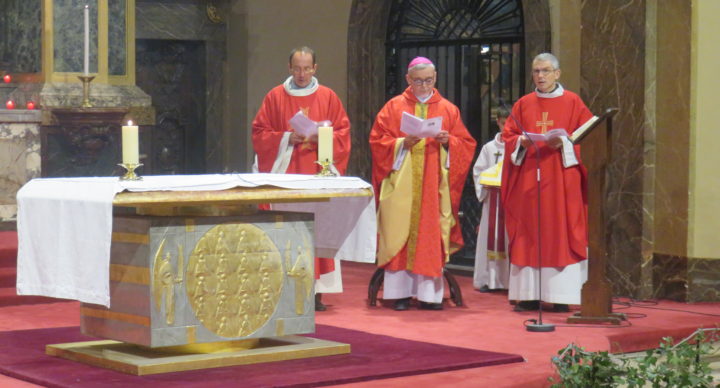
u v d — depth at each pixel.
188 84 13.80
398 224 8.59
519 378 6.12
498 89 11.27
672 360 5.41
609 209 9.58
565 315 8.42
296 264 6.50
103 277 5.75
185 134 13.82
